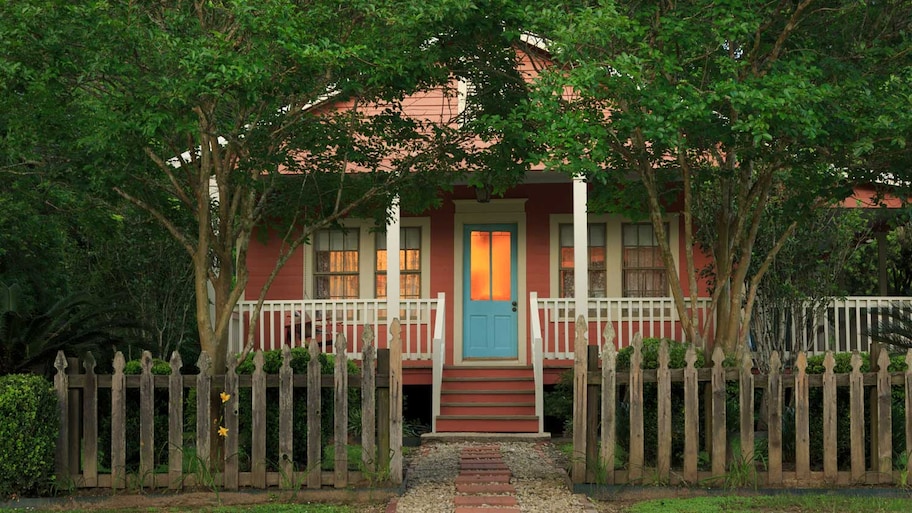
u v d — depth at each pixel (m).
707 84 10.12
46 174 11.02
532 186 18.33
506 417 15.27
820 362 10.35
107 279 15.85
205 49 8.55
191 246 10.61
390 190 11.26
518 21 9.99
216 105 9.83
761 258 15.12
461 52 10.39
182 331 15.91
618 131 10.09
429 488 10.26
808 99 8.92
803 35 10.57
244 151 10.39
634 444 9.78
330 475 9.81
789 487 9.67
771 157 10.08
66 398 9.78
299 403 10.59
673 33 9.50
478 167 11.38
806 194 10.98
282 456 9.74
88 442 9.77
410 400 17.61
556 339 16.73
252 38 8.91
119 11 8.89
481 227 18.44
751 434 9.74
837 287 16.03
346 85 9.53
